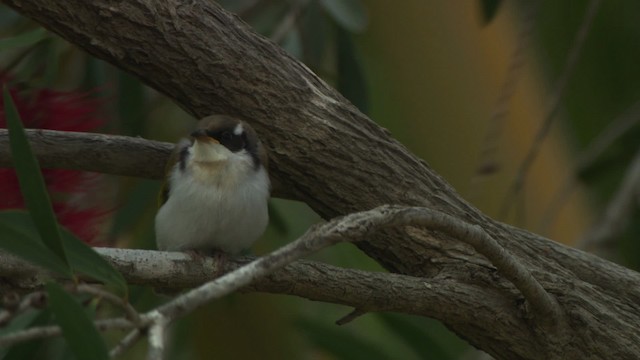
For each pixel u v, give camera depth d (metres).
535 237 10.88
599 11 15.42
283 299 14.06
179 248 10.94
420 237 10.38
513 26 14.62
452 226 8.85
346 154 10.48
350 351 13.83
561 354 10.13
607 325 10.24
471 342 10.27
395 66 14.59
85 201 11.51
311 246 7.70
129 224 12.98
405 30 14.54
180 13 10.13
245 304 13.91
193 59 10.20
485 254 9.22
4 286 8.29
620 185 15.45
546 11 15.25
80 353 6.63
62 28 9.91
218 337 13.98
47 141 10.55
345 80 13.66
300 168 10.57
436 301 9.64
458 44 14.44
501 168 14.34
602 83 15.51
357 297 9.24
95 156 10.71
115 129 13.52
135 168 10.89
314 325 13.87
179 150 10.90
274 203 14.05
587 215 15.70
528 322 10.06
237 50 10.34
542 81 15.23
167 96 10.52
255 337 14.00
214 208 10.56
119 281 7.65
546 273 10.44
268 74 10.43
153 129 14.75
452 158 14.49
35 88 11.95
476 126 14.45
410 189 10.57
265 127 10.49
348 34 13.68
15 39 9.84
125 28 9.96
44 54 12.62
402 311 9.54
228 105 10.44
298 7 13.84
